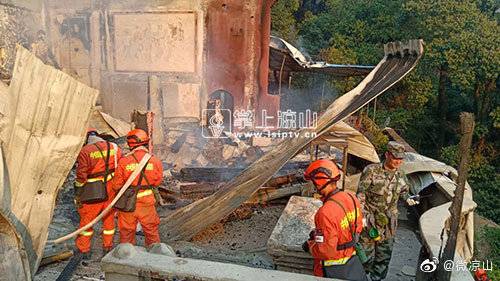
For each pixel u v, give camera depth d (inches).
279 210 283.9
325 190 139.5
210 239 236.7
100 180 189.3
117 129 405.1
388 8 1298.0
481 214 917.2
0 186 120.3
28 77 130.6
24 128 130.9
